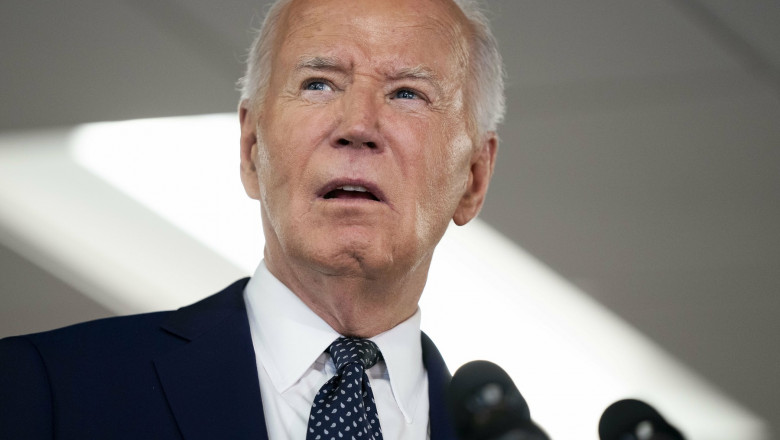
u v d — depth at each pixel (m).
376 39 4.11
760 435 8.22
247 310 4.21
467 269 8.07
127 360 3.84
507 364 8.19
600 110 7.84
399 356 4.16
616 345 8.23
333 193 3.97
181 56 7.53
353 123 3.89
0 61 7.46
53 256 7.78
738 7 7.40
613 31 7.58
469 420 2.56
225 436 3.68
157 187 7.74
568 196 8.09
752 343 8.24
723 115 7.85
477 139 4.52
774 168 7.99
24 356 3.78
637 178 8.05
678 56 7.62
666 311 8.27
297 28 4.20
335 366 4.01
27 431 3.58
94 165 7.66
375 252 3.88
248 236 7.89
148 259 7.88
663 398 8.25
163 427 3.66
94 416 3.64
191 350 3.90
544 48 7.63
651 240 8.18
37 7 7.38
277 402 3.91
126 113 7.62
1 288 7.82
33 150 7.63
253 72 4.43
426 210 4.05
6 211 7.65
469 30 4.48
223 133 7.71
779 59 7.55
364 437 3.73
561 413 8.18
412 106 4.12
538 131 7.93
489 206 8.05
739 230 8.18
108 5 7.36
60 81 7.54
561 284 8.16
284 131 4.00
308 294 4.05
